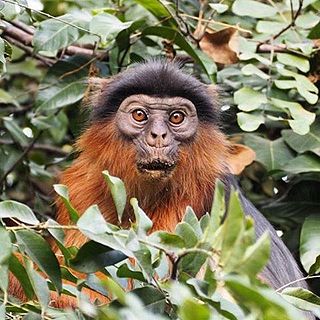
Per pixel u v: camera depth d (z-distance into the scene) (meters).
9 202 6.48
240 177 11.54
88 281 6.74
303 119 9.91
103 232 6.18
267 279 9.22
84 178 9.92
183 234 6.24
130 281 7.62
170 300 6.17
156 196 9.64
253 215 9.85
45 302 6.33
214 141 9.84
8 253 6.16
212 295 5.88
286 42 10.81
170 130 9.55
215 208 5.75
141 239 6.16
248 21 11.57
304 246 9.59
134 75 9.70
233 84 11.05
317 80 10.79
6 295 6.09
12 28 11.41
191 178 9.66
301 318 5.43
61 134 11.85
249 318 5.39
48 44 10.29
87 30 9.97
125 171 9.63
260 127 11.09
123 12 11.70
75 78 10.92
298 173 10.31
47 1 11.98
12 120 11.82
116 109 9.77
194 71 11.18
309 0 10.88
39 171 11.63
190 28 10.95
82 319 6.32
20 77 13.01
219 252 5.48
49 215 11.34
